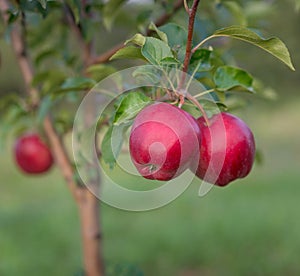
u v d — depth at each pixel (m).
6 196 4.27
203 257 2.81
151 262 2.79
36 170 1.56
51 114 1.21
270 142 5.52
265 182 4.27
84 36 1.13
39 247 3.02
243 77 0.83
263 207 3.56
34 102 1.27
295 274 2.57
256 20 1.36
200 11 1.30
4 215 3.67
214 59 0.88
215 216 3.41
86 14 1.12
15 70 4.91
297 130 5.90
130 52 0.78
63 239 3.14
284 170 4.67
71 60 1.26
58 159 1.19
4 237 3.16
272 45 0.74
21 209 3.84
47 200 4.11
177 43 0.82
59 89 1.05
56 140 1.19
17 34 1.23
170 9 1.05
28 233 3.25
